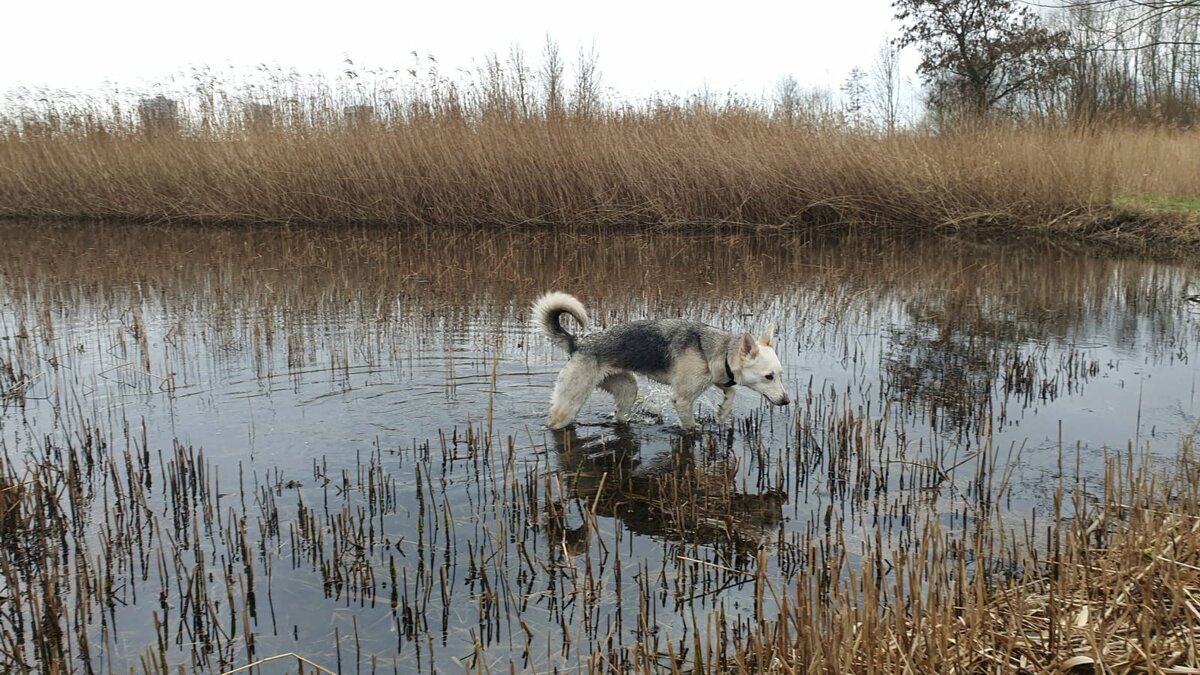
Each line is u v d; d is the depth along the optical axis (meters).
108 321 11.45
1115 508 5.60
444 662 4.27
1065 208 19.22
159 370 9.14
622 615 4.70
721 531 5.71
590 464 6.88
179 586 4.71
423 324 11.24
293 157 21.98
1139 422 7.47
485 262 16.16
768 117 22.36
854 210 20.48
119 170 22.92
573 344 7.57
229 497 6.13
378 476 6.39
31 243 18.83
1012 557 5.16
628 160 21.03
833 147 20.97
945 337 10.66
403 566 5.22
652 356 7.55
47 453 6.90
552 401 7.63
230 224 22.11
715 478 6.58
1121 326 11.12
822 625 4.17
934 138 21.48
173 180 22.69
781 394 7.52
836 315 11.54
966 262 16.27
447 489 6.30
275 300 12.68
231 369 9.15
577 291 13.37
